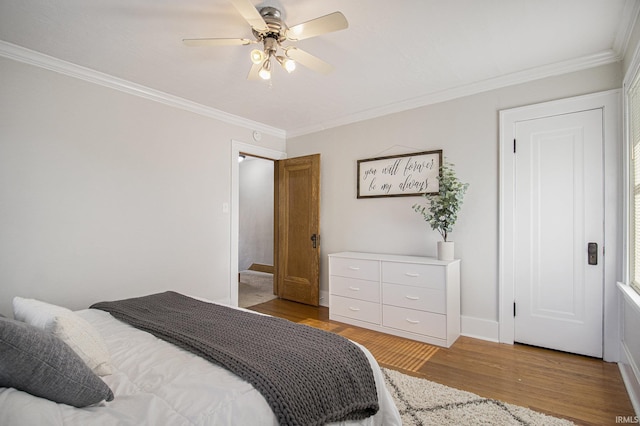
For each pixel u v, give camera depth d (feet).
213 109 12.16
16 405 2.73
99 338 4.32
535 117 9.06
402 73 9.19
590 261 8.32
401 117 11.68
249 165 22.86
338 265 11.63
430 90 10.45
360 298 11.04
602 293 8.20
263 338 4.97
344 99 11.20
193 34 7.16
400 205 11.66
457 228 10.34
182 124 11.33
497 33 7.17
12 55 7.75
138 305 6.82
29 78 8.07
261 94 10.75
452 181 9.71
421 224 11.18
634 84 6.83
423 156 11.09
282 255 15.14
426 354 8.76
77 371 3.16
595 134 8.28
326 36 7.25
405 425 5.60
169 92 10.60
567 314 8.66
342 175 13.38
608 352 8.09
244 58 8.29
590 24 6.84
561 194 8.73
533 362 8.17
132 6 6.18
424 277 9.59
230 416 3.25
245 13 5.41
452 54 8.11
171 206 11.00
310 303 13.96
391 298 10.28
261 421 3.37
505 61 8.50
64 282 8.60
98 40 7.44
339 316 11.61
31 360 2.92
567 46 7.75
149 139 10.41
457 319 9.94
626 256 7.48
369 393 4.59
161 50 7.89
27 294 7.99
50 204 8.39
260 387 3.62
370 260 10.75
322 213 14.07
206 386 3.58
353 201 13.00
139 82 9.80
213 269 12.25
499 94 9.66
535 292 9.10
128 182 9.91
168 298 7.46
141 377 3.91
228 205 12.82
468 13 6.43
